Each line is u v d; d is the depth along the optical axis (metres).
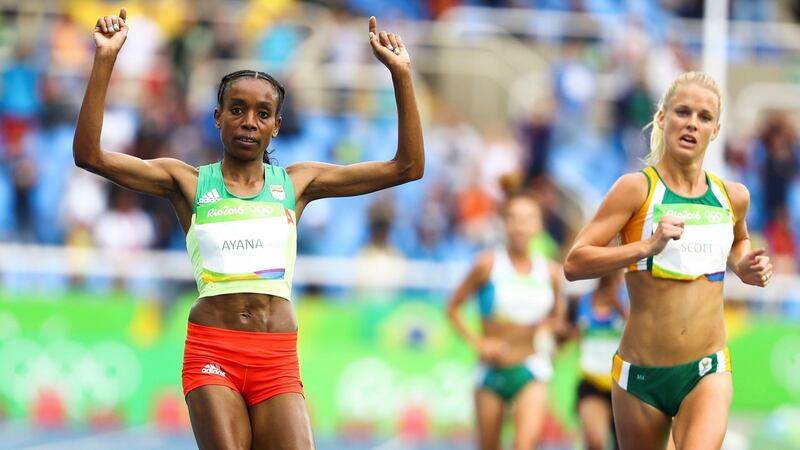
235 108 17.77
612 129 53.09
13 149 48.69
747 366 46.06
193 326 17.72
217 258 17.67
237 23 52.81
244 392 17.64
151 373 43.06
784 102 56.28
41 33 51.41
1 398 42.78
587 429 30.12
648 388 19.05
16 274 44.00
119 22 17.45
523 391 30.05
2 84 49.53
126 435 40.62
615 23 56.22
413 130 18.39
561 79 53.88
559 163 52.22
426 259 49.25
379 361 43.62
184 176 17.97
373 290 44.84
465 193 50.41
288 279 17.92
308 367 43.38
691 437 18.20
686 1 57.16
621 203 19.17
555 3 56.62
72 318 43.22
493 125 54.50
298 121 50.97
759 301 47.94
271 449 17.47
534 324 30.73
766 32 58.41
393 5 56.12
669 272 18.84
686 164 19.17
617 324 30.42
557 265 31.58
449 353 43.75
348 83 52.81
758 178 52.56
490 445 30.14
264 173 18.23
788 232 52.09
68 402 42.88
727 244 19.12
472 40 55.56
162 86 50.25
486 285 31.02
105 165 17.38
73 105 50.00
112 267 43.72
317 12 54.56
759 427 44.09
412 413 43.41
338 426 43.22
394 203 49.38
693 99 19.08
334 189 18.62
